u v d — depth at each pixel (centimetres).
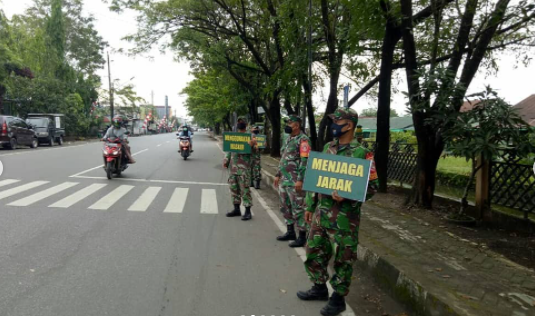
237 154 676
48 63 3091
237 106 2136
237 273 428
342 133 332
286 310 347
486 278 384
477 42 675
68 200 768
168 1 1495
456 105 591
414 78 638
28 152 1803
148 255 471
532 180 537
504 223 577
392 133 1619
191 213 713
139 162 1598
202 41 1602
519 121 535
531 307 318
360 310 354
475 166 607
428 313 329
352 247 329
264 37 1415
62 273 405
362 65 956
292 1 859
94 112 3975
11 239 509
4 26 2508
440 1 660
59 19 3231
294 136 550
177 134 1845
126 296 358
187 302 353
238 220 676
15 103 2727
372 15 709
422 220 627
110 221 623
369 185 326
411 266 400
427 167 692
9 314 317
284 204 556
